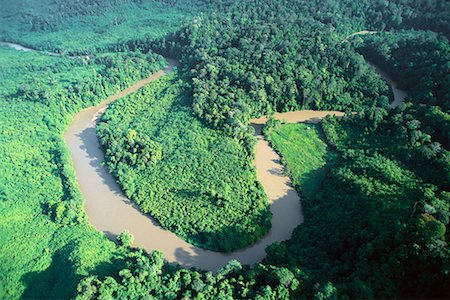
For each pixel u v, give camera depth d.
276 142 143.12
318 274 92.75
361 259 92.06
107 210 121.38
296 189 125.75
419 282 84.06
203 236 110.06
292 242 106.19
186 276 92.50
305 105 158.75
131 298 89.25
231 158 133.25
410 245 87.25
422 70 153.38
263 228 111.56
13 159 136.88
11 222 116.19
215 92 155.25
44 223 116.06
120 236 108.12
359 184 115.50
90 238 108.62
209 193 120.38
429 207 93.50
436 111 128.00
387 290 83.69
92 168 138.50
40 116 158.12
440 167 113.25
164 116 157.62
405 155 123.06
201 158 133.00
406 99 147.50
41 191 126.38
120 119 158.50
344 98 157.38
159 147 136.25
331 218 109.56
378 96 154.62
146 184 126.94
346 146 138.38
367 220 101.31
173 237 112.00
